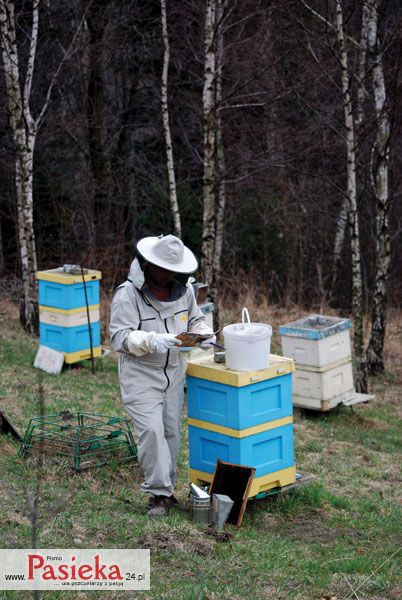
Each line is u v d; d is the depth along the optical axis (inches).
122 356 230.4
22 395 359.3
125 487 258.2
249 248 845.2
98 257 692.1
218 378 235.1
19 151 506.9
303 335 401.4
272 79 591.8
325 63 528.1
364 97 587.2
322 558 225.9
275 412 243.0
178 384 234.4
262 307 693.3
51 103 745.6
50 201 775.7
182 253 221.6
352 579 210.7
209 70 468.8
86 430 300.4
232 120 700.0
